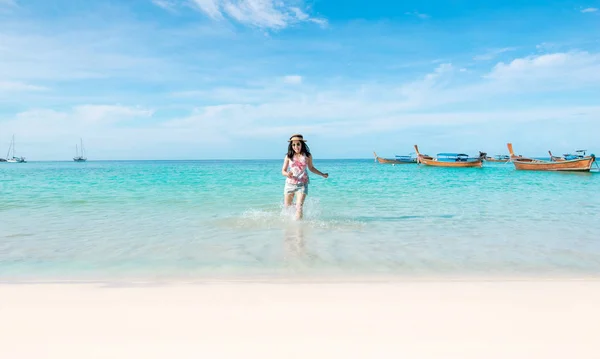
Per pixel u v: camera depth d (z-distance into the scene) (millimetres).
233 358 2014
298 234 5816
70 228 6309
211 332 2350
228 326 2441
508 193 12586
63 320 2535
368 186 15406
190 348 2131
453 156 43062
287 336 2291
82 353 2070
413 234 5836
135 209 8523
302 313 2670
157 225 6547
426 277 3766
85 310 2727
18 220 7102
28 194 11672
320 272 3922
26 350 2102
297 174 7055
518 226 6539
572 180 20078
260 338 2262
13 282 3527
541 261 4383
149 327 2424
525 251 4836
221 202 9766
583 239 5523
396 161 66375
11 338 2256
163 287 3322
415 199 10617
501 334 2322
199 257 4496
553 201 10234
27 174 26812
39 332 2342
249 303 2887
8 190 13070
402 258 4480
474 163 39938
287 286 3350
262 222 6836
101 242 5281
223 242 5270
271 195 11445
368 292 3176
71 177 21844
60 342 2205
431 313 2676
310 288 3293
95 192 12375
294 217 7336
